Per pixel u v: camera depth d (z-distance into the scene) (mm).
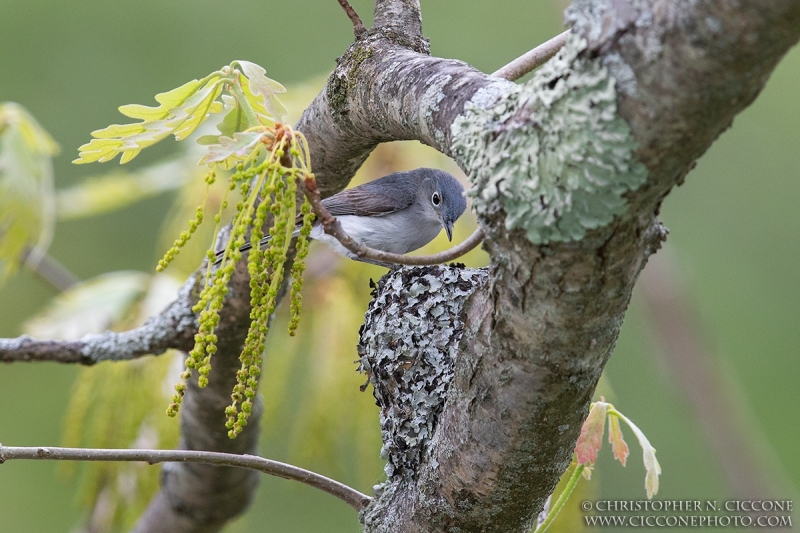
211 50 14906
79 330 8891
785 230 15648
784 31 3424
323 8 15305
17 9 14727
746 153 16047
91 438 8750
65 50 14633
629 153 3822
